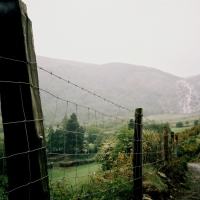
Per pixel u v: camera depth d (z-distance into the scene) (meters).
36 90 1.75
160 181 5.63
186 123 95.88
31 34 1.76
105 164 8.10
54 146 12.31
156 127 29.11
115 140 8.91
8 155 1.61
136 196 4.29
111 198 3.92
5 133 1.61
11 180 1.62
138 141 4.46
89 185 4.31
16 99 1.61
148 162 6.67
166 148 8.64
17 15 1.60
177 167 8.21
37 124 1.70
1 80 1.62
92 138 18.58
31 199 1.64
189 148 18.91
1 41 1.62
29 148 1.65
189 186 6.81
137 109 4.54
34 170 1.65
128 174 5.45
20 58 1.62
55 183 3.73
